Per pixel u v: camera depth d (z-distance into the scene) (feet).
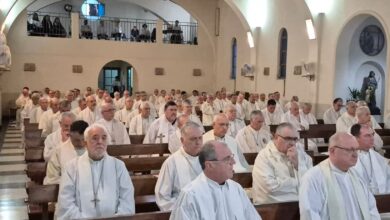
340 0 42.47
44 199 13.88
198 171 15.14
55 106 28.86
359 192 12.24
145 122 29.35
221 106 49.62
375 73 45.34
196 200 9.93
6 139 44.83
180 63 75.41
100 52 71.36
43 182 16.76
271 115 39.24
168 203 14.51
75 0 83.76
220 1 73.92
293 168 15.62
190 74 76.02
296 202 12.59
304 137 30.37
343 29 42.14
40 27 70.13
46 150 20.54
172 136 22.11
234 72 69.87
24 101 52.80
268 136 23.99
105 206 13.03
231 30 69.82
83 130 15.94
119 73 86.33
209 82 77.10
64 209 12.77
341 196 11.97
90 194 13.02
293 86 51.01
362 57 44.24
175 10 85.51
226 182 10.72
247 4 59.26
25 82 67.77
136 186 15.81
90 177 13.17
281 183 15.17
